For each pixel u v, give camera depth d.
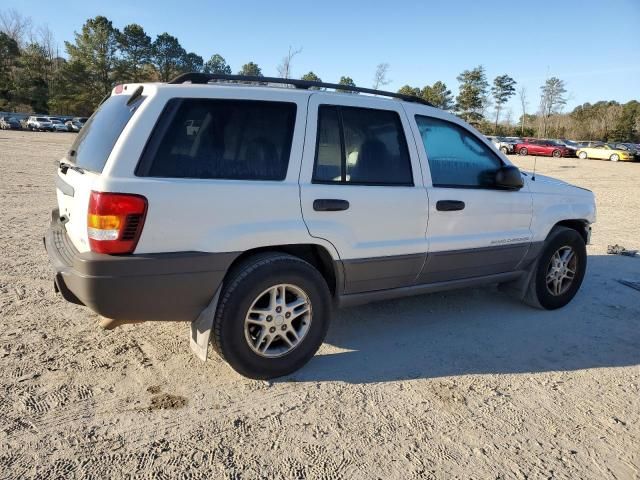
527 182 4.68
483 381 3.56
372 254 3.68
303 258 3.68
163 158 2.97
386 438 2.85
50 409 2.94
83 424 2.82
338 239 3.51
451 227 4.09
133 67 74.31
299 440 2.80
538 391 3.46
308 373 3.56
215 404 3.10
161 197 2.91
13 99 70.56
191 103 3.09
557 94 78.56
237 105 3.23
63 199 3.59
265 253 3.36
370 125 3.73
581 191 5.19
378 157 3.73
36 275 5.23
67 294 3.14
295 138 3.37
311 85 3.72
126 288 2.89
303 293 3.42
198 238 3.04
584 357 4.02
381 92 3.98
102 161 3.01
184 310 3.15
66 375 3.32
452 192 4.05
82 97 68.94
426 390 3.40
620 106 74.12
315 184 3.42
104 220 2.81
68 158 3.79
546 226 4.73
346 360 3.78
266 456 2.65
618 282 6.07
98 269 2.82
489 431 2.97
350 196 3.53
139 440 2.72
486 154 4.36
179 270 2.99
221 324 3.17
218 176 3.11
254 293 3.21
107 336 3.92
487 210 4.28
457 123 4.22
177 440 2.74
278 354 3.40
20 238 6.75
